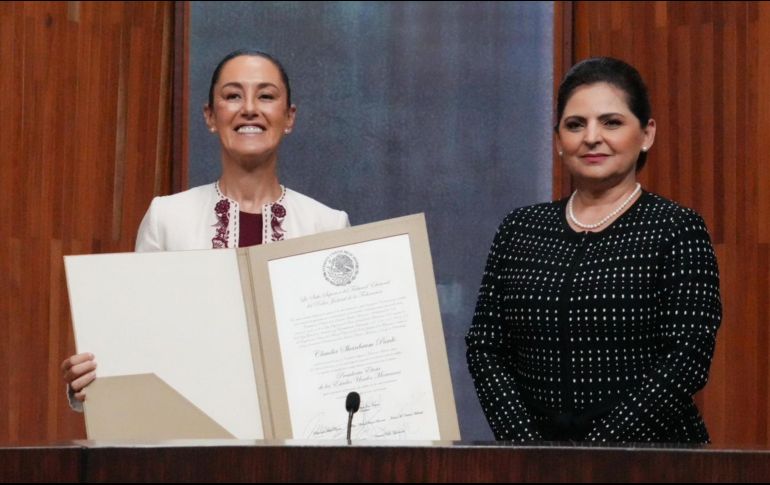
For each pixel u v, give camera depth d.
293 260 2.55
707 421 3.88
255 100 2.91
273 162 2.96
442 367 2.53
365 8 4.31
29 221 3.99
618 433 2.39
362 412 2.50
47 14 4.06
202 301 2.50
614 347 2.52
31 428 3.95
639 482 1.73
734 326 3.86
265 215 2.90
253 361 2.49
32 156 4.01
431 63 4.29
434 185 4.27
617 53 4.15
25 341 3.96
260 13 4.29
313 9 4.30
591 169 2.61
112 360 2.44
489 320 2.70
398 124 4.28
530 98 4.24
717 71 3.95
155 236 2.89
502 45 4.27
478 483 1.74
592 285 2.54
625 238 2.57
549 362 2.56
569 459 1.74
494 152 4.25
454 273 4.23
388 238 2.57
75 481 1.75
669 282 2.51
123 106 4.16
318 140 4.27
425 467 1.73
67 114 4.07
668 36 4.05
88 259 2.47
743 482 1.73
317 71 4.30
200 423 2.45
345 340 2.53
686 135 4.00
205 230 2.88
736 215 3.88
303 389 2.50
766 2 3.86
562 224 2.67
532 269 2.63
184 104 4.20
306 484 1.74
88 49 4.11
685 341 2.45
